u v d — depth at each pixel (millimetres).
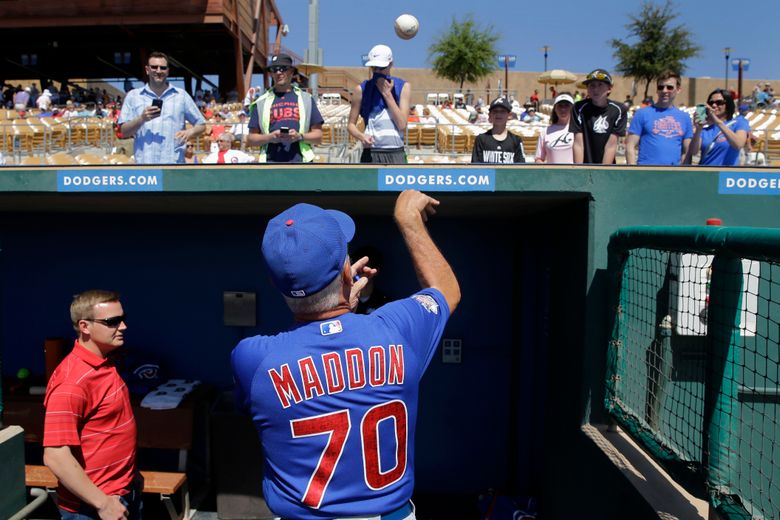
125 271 5164
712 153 5137
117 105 20438
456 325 5035
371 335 1623
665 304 2949
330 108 17844
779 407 2943
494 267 5016
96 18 23234
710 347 2135
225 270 5105
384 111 4758
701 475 2152
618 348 3018
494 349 5031
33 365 5246
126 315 5172
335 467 1568
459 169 3285
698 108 4867
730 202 3223
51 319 5223
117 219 5137
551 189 3236
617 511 2707
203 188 3443
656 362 2957
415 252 1898
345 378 1586
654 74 35031
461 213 4551
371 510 1573
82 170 3504
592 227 3223
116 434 3043
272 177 3400
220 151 6258
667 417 2859
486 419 5062
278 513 1623
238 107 21703
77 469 2828
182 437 4707
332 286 1639
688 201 3219
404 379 1632
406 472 1651
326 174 3367
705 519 2291
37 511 4668
